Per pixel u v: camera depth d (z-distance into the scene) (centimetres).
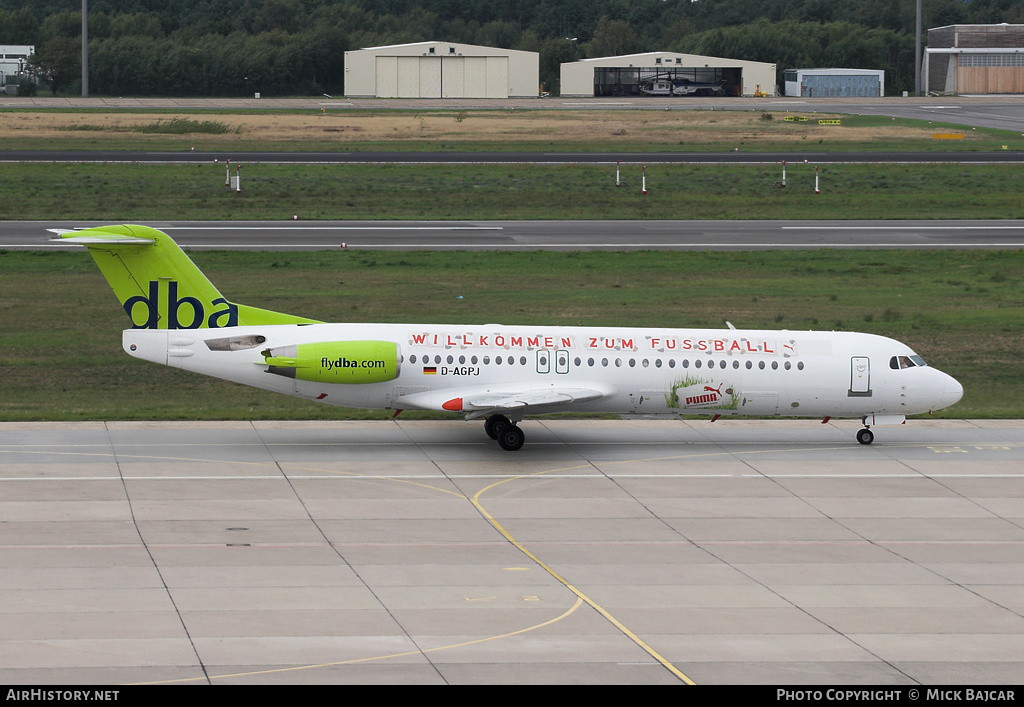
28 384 17275
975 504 12294
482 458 13775
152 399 16762
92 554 10006
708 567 10131
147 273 13612
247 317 13962
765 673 7850
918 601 9375
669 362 14275
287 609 8838
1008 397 17750
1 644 8000
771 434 15388
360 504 11775
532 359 14075
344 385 13812
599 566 10088
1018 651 8356
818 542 10912
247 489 12200
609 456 14025
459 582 9581
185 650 7988
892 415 14912
